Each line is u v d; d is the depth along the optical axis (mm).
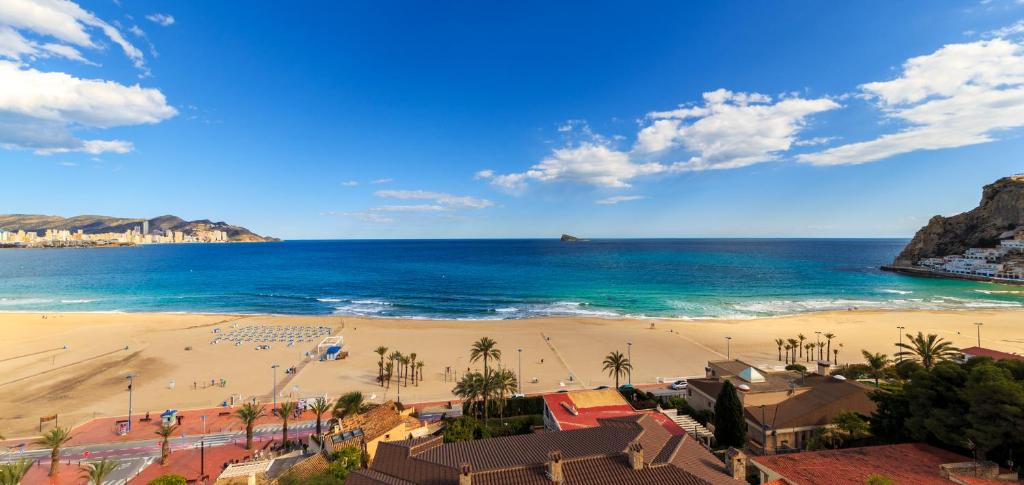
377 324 123625
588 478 28172
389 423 51500
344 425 51156
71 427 59031
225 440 55750
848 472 31078
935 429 34469
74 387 75125
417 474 30641
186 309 150250
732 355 92812
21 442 54625
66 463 49438
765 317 133500
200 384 76688
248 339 106188
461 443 34906
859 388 50656
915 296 170125
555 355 92875
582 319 130125
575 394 53938
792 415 46719
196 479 46156
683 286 193375
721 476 30125
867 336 107750
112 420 62000
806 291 180875
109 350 97062
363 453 45812
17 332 112625
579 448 32156
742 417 45688
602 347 98562
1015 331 110750
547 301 160875
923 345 64250
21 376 80688
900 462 32344
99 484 41250
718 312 141875
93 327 118375
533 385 75438
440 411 64438
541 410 60938
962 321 123562
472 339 106000
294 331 114062
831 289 186000
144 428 59500
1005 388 31031
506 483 27812
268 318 132625
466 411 61562
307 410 64875
